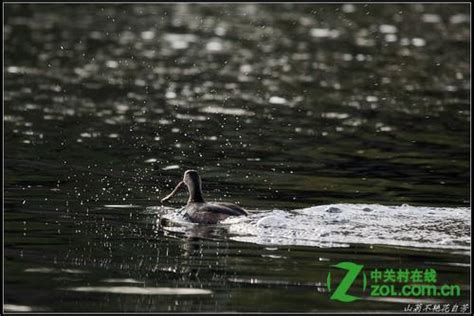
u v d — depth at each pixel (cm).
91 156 2622
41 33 5022
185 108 3369
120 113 3253
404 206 2100
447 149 2802
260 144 2834
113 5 6206
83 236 1877
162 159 2609
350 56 4578
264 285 1622
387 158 2681
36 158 2575
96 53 4522
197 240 1855
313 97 3622
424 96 3653
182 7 6278
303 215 2002
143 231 1916
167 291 1594
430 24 5578
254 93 3681
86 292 1584
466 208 2105
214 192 2253
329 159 2659
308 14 6003
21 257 1747
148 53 4584
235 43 4947
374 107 3444
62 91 3612
